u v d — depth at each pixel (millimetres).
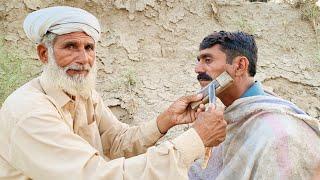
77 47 2328
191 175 2648
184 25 4863
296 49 4852
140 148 2715
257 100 2391
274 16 5066
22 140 2168
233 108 2428
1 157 2279
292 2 5191
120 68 4500
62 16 2281
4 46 4398
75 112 2477
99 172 2119
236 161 2371
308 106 4453
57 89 2357
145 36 4727
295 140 2244
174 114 2551
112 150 2795
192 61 4684
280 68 4664
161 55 4676
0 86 3938
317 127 2342
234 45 2379
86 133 2572
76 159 2139
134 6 4781
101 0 4734
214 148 2582
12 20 4520
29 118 2170
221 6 5066
